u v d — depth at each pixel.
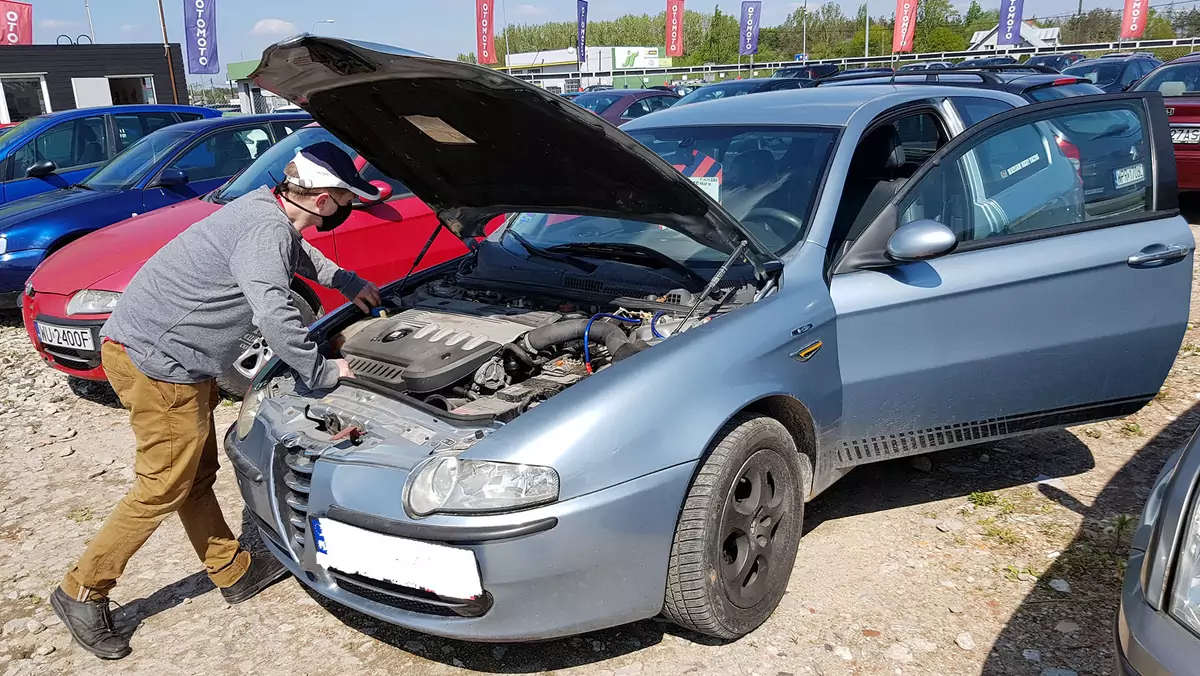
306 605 3.22
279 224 2.71
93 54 22.06
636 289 3.22
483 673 2.76
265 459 2.83
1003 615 2.88
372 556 2.46
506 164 3.16
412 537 2.36
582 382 2.54
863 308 3.07
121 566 2.93
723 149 3.72
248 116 8.07
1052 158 3.57
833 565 3.21
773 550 2.89
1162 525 1.94
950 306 3.16
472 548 2.31
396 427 2.65
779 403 2.88
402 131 3.08
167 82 23.47
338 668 2.85
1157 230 3.45
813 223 3.21
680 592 2.60
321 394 2.96
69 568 3.57
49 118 9.77
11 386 5.97
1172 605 1.81
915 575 3.12
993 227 3.37
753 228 3.33
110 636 2.98
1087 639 2.73
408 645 2.94
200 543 3.15
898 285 3.12
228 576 3.20
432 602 2.44
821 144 3.49
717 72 36.16
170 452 2.83
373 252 5.74
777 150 3.57
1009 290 3.22
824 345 2.99
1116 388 3.50
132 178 7.37
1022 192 3.46
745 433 2.68
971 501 3.62
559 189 3.21
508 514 2.31
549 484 2.32
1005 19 30.72
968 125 3.98
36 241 6.90
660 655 2.78
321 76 2.59
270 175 5.88
